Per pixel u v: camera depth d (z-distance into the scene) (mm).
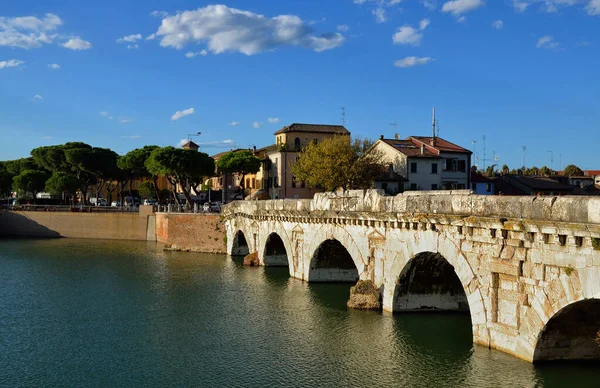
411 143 106250
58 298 54000
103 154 135625
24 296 55031
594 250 24016
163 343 39156
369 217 43156
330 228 51438
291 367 33625
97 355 36969
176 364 34938
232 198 140500
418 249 37156
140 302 51812
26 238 116875
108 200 154125
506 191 102250
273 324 42844
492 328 30594
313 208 54812
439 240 34688
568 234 25094
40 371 34188
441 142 105562
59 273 68750
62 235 119062
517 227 28078
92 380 32719
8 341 40188
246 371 33312
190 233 92562
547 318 26844
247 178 140750
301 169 100125
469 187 100812
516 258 28688
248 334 40562
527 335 28250
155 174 113500
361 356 34750
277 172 124750
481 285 31188
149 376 33094
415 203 37125
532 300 27797
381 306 43406
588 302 25359
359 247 45875
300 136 128625
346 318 42719
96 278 64875
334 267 58562
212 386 31328
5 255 86688
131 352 37406
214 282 61000
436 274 41125
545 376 27859
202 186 168000
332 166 94188
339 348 36406
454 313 42281
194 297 53344
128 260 80500
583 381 27375
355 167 94625
